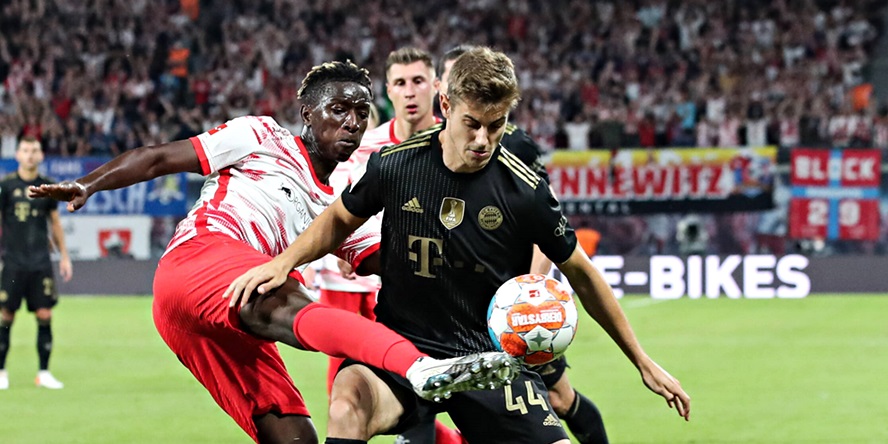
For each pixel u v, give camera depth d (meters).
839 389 10.24
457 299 4.70
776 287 19.66
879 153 20.67
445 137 4.54
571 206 21.23
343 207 4.68
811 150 20.81
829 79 26.31
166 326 5.05
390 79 7.15
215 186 5.07
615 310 4.80
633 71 26.27
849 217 20.78
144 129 24.19
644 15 27.84
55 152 23.08
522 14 28.08
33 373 11.40
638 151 21.11
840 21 27.59
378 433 4.70
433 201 4.58
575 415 6.16
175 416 9.00
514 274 4.73
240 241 4.92
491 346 4.75
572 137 23.53
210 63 26.55
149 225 20.31
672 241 21.16
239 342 5.04
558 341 4.52
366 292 7.36
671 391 4.78
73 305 17.88
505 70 4.25
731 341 13.61
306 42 27.42
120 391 10.25
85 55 26.31
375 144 7.24
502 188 4.56
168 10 27.47
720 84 26.06
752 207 20.94
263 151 5.07
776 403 9.52
